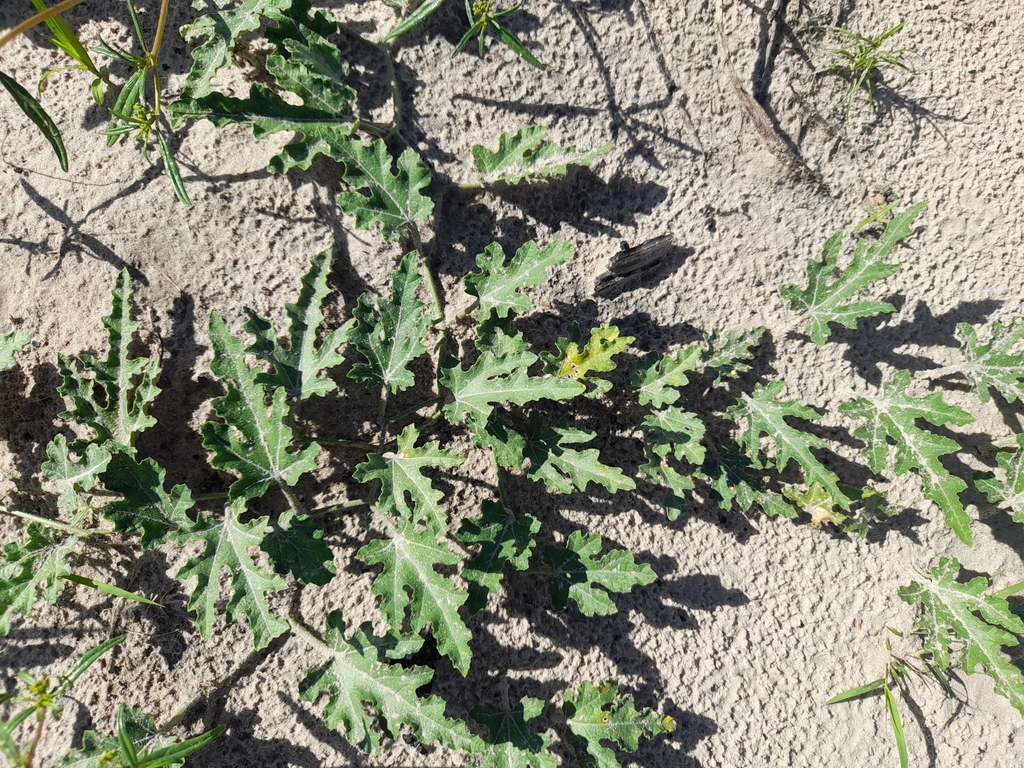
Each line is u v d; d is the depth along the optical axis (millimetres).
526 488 424
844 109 427
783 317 438
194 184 394
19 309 390
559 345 400
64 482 374
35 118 361
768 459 431
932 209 438
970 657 417
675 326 435
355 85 402
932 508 446
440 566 417
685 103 423
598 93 419
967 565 449
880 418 426
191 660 396
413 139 410
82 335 393
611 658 424
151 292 394
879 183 435
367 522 409
